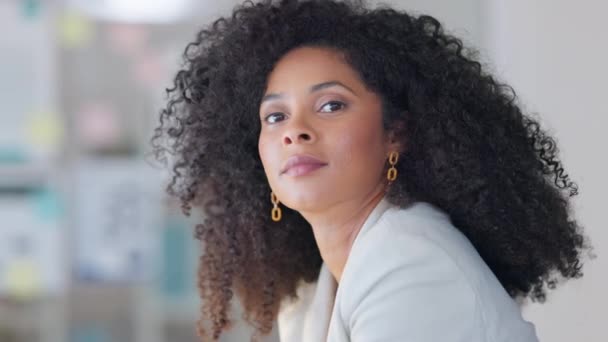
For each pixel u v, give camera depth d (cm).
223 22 142
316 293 141
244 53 134
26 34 288
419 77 129
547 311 199
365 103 125
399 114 128
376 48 126
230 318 156
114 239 294
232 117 140
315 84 123
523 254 133
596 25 187
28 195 291
